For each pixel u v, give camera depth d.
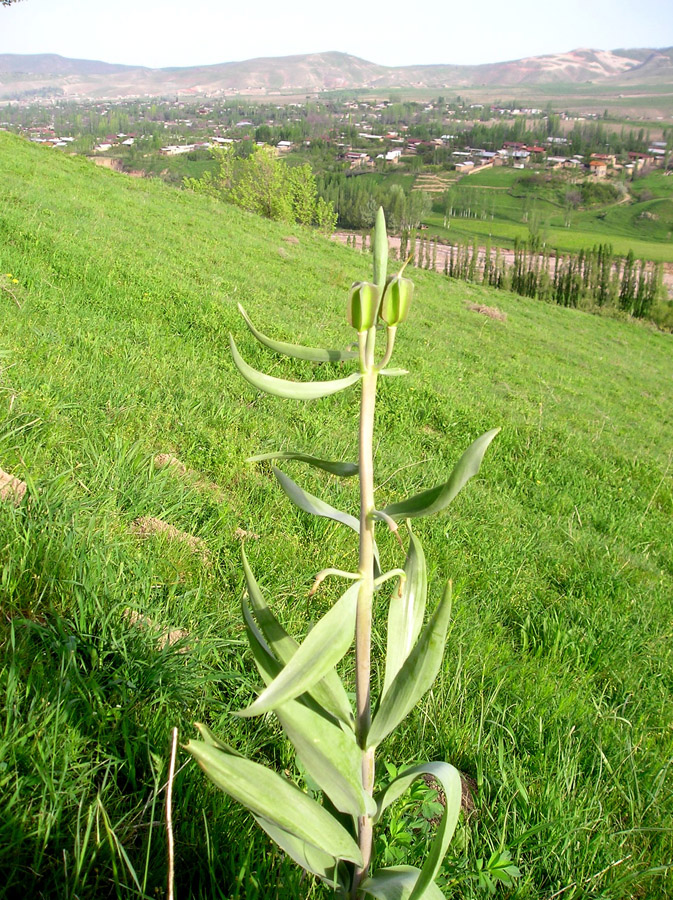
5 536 2.70
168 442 5.19
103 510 3.39
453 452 8.15
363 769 1.30
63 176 19.92
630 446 12.41
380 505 5.48
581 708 3.25
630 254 52.84
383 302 1.17
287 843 1.35
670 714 3.75
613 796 2.70
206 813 1.86
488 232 130.25
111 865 1.63
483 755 2.58
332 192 125.19
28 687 1.94
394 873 1.32
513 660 3.71
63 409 4.69
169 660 2.40
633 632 4.56
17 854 1.56
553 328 26.53
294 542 4.03
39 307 7.29
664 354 29.78
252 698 2.45
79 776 1.81
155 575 3.05
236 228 22.30
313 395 1.18
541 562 5.66
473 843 2.12
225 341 9.05
